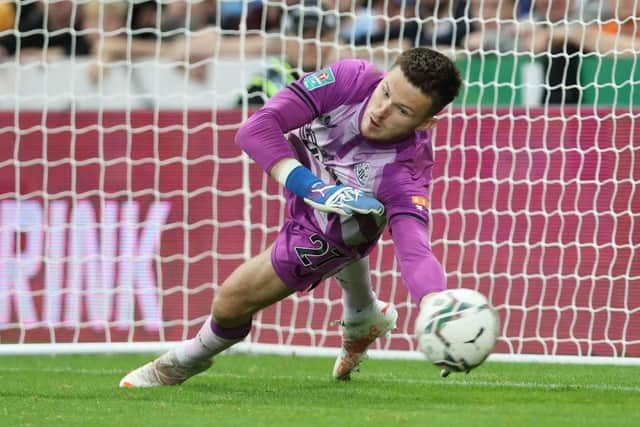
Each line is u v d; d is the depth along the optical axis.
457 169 23.81
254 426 12.16
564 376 19.00
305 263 14.84
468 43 26.58
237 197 24.48
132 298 24.39
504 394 15.69
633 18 23.64
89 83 28.09
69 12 29.56
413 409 13.75
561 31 26.58
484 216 23.72
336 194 13.16
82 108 27.84
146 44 29.11
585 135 23.38
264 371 20.09
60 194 24.61
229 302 15.28
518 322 23.58
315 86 14.13
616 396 15.43
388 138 13.84
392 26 27.62
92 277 24.45
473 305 12.42
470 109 23.81
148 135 24.59
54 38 29.52
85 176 24.70
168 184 24.56
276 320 24.14
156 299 24.38
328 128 14.30
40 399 15.02
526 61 24.89
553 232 23.50
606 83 24.11
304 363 21.56
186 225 24.42
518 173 23.62
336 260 14.95
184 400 14.77
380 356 21.94
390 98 13.37
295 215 14.82
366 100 14.05
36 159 24.75
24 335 24.48
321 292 24.02
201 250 24.53
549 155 23.47
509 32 27.20
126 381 16.50
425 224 13.68
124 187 24.59
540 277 23.50
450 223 23.83
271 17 28.58
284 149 13.89
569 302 23.38
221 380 17.86
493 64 24.78
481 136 23.73
